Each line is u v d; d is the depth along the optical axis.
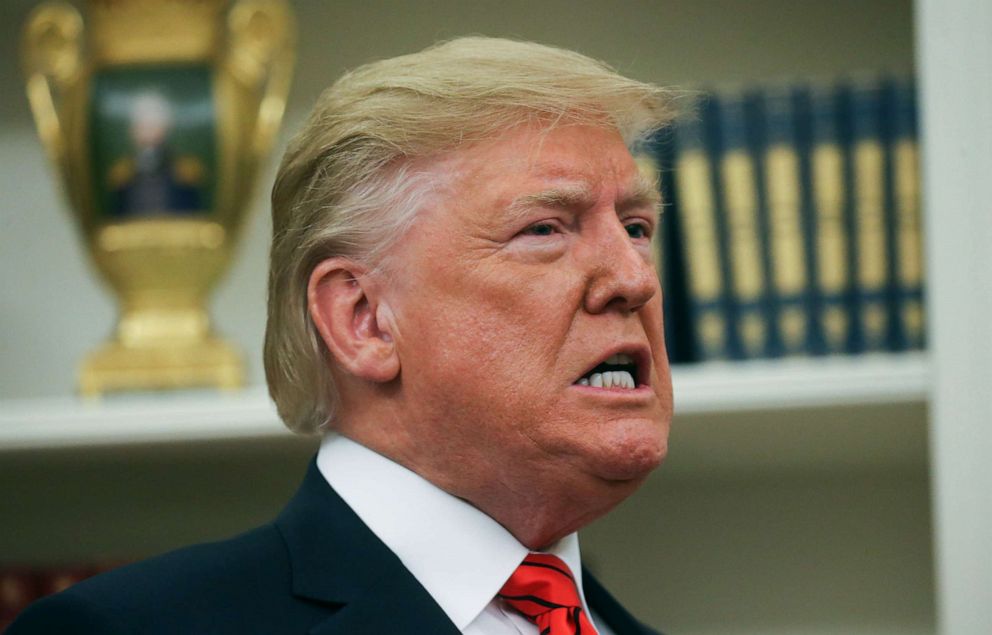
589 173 2.11
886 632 3.63
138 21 3.25
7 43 3.65
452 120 2.10
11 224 3.67
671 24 3.63
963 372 2.89
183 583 1.95
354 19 3.64
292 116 3.65
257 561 2.02
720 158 3.10
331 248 2.17
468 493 2.12
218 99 3.21
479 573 2.11
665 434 2.12
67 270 3.67
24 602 3.24
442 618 1.98
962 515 2.88
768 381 2.93
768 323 3.07
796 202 3.09
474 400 2.05
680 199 3.11
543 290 2.05
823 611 3.64
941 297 2.92
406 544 2.11
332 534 2.07
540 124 2.12
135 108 3.19
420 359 2.09
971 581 2.86
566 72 2.13
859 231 3.08
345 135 2.17
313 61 3.64
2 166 3.67
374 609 1.97
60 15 3.29
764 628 3.64
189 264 3.16
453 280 2.07
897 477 3.65
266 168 3.61
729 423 3.10
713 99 3.12
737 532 3.67
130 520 3.65
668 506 3.69
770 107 3.11
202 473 3.58
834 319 3.07
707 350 3.07
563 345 2.05
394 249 2.12
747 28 3.62
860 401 2.92
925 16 2.96
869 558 3.64
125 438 2.97
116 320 3.55
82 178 3.21
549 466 2.05
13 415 2.97
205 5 3.26
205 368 3.11
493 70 2.12
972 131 2.93
